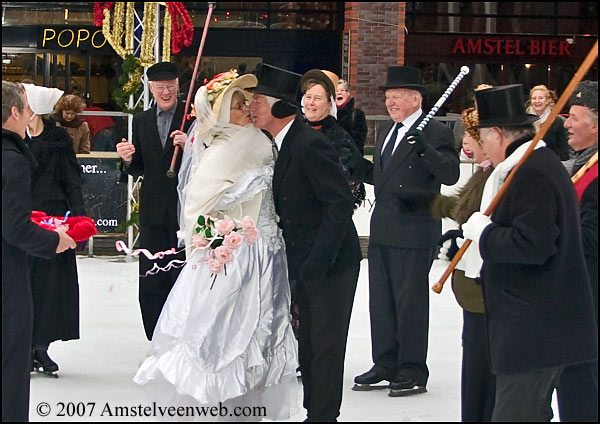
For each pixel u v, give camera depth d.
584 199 5.80
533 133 5.42
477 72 21.31
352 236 6.34
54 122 8.34
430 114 7.70
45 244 5.35
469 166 13.26
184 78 20.09
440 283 5.55
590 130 6.15
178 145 8.20
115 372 7.96
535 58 21.33
